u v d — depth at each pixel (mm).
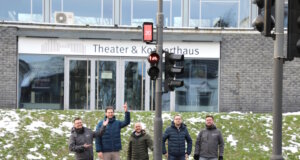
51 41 21625
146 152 11266
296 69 21812
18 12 21641
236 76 21953
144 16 22250
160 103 11359
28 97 21594
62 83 21859
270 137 16875
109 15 22203
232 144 16016
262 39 21906
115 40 21922
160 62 11383
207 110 22250
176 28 21859
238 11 22172
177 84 11172
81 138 10445
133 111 20891
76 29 21641
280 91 7668
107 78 22094
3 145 14617
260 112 21922
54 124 17250
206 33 21953
